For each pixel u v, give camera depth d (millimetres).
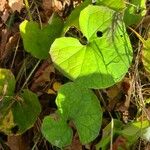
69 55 260
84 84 259
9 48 304
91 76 259
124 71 262
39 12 316
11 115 272
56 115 256
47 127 252
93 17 264
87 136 256
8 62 303
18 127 273
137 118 284
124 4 282
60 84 291
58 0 312
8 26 309
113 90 289
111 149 261
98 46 265
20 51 303
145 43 282
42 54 284
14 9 313
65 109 259
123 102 290
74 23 281
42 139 279
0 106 274
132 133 260
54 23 288
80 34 300
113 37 266
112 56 263
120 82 287
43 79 292
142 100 286
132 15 293
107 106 288
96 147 267
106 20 266
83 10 260
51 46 259
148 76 291
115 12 267
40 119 284
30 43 280
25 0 302
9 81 274
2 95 271
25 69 295
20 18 314
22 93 277
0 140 282
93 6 262
